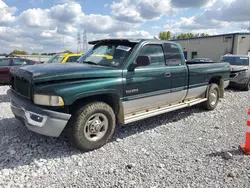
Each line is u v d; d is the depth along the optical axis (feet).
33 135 13.99
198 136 14.85
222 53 87.86
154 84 15.01
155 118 18.67
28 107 11.22
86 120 11.86
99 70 12.38
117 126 16.42
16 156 11.39
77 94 11.27
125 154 12.07
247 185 9.34
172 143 13.62
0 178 9.57
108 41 15.76
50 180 9.59
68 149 12.42
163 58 15.85
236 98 28.66
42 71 11.37
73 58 33.35
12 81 13.78
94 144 12.32
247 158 11.62
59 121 11.03
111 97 13.28
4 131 14.55
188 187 9.21
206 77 20.12
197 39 98.63
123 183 9.43
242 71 33.99
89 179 9.71
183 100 18.40
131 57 13.75
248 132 11.99
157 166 10.85
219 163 11.13
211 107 21.35
